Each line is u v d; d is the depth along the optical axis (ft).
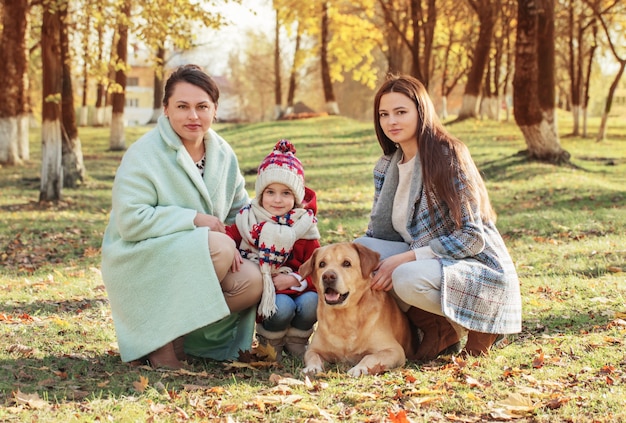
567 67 129.29
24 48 68.08
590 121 118.42
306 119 104.63
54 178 45.50
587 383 12.00
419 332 15.78
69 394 11.61
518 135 75.31
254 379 12.78
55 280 23.75
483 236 13.61
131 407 10.89
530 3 53.21
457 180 13.65
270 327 14.44
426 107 14.15
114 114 88.74
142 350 13.48
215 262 13.35
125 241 13.78
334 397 11.57
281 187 14.12
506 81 103.04
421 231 14.14
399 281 13.41
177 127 14.11
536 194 43.09
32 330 16.33
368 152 68.85
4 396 11.43
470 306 13.43
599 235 29.32
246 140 88.28
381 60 150.61
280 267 14.44
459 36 107.14
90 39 52.01
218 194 14.76
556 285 20.40
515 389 11.72
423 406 11.08
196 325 13.12
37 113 148.87
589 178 49.29
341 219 34.91
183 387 12.19
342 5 79.71
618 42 99.50
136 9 52.65
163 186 13.87
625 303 17.78
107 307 19.35
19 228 34.76
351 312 13.60
